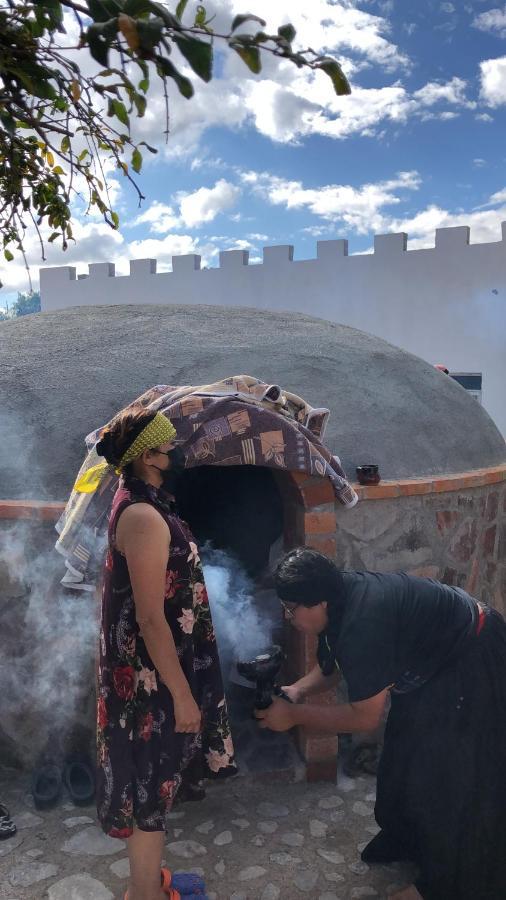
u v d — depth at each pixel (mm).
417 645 2219
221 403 2830
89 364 3596
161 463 2074
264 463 2828
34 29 1266
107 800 2043
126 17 984
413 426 3830
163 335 3889
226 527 4066
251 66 1077
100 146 1657
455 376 13000
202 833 2715
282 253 14258
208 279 14961
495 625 2275
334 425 3553
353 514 3312
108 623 2057
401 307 13320
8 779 3088
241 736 3324
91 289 16125
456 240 12727
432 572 3641
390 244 13312
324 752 3062
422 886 2262
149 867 2100
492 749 2168
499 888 2160
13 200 1829
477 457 4152
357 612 2154
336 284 13844
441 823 2180
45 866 2508
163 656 1976
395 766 2336
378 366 4109
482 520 4012
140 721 2041
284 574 2170
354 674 2135
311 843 2662
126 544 1972
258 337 4020
